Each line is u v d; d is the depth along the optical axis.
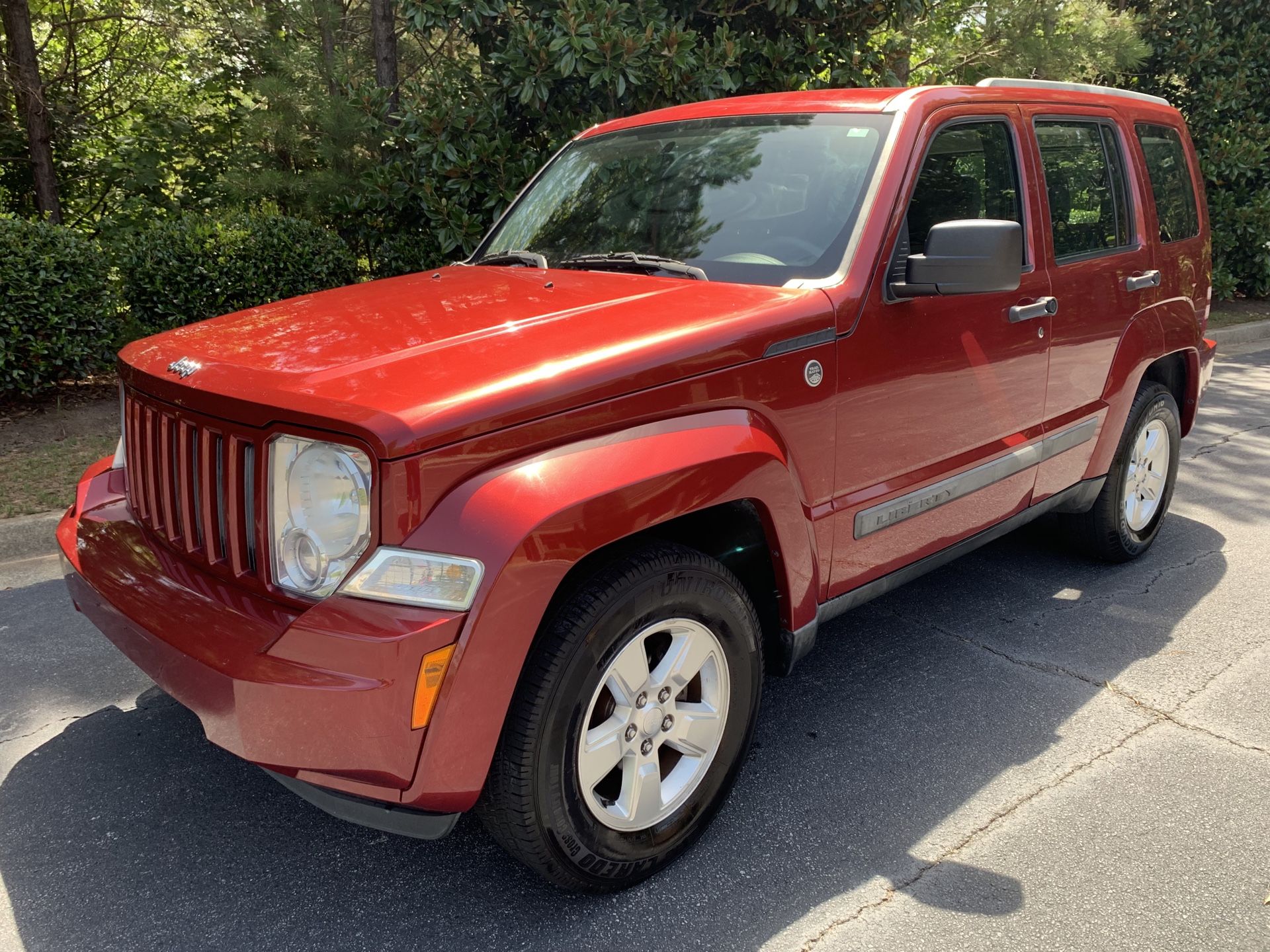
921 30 11.63
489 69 8.70
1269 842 2.69
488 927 2.38
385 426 2.02
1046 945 2.32
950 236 2.78
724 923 2.39
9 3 9.91
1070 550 4.73
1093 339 3.93
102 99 11.46
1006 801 2.87
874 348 2.92
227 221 7.82
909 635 3.96
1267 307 13.59
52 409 6.91
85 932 2.34
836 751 3.14
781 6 8.35
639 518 2.25
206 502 2.35
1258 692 3.49
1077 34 10.97
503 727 2.19
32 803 2.82
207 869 2.56
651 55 7.87
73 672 3.58
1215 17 12.95
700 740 2.60
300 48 9.20
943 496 3.28
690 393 2.46
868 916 2.41
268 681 2.01
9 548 4.69
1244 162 12.66
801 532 2.73
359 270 8.75
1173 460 4.75
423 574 2.03
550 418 2.21
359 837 2.71
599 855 2.39
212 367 2.42
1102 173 4.16
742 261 3.06
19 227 6.61
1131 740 3.19
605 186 3.67
